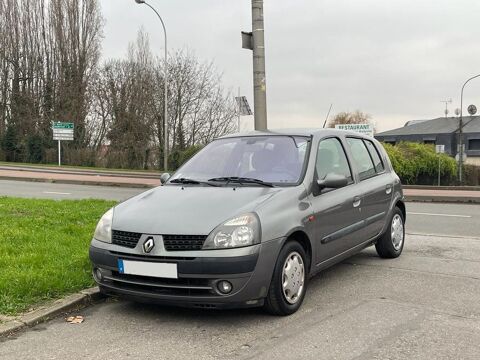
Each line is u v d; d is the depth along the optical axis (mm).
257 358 3904
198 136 41844
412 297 5453
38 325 4688
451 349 4039
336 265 6938
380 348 4062
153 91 42438
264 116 12320
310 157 5520
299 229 4875
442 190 21766
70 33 50094
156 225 4527
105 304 5285
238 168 5609
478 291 5680
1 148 49438
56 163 45094
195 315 4879
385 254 7277
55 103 49750
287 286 4777
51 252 6711
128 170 37094
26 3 51250
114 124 43219
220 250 4316
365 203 6289
